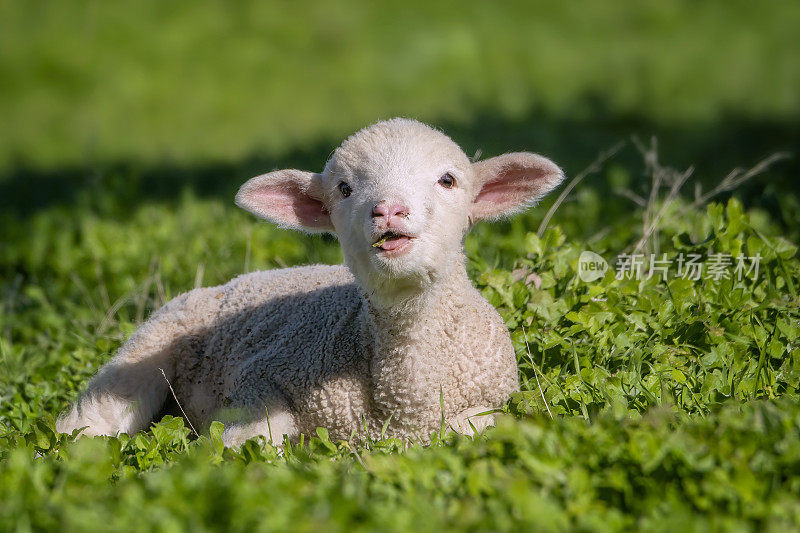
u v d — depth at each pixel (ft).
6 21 269.23
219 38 265.95
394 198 52.65
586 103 186.09
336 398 58.13
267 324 63.57
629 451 43.04
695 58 214.28
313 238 97.55
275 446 53.57
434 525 37.22
